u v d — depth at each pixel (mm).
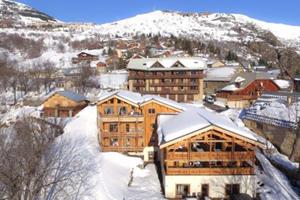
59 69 114375
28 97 83125
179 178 33000
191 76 80188
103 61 134750
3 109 60844
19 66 119312
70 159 35750
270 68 120750
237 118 61000
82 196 29438
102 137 43438
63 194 28703
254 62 152125
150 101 43250
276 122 49250
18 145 25531
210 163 33531
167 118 40969
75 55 163250
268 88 75625
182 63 81000
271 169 39281
